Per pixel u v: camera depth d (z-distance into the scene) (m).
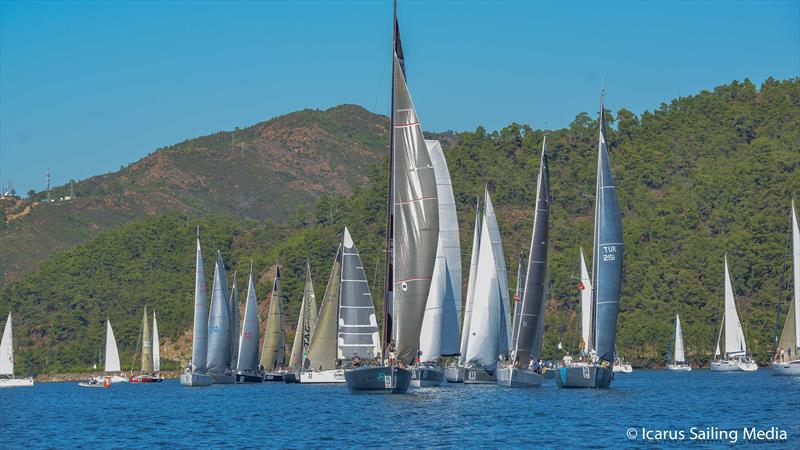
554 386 137.50
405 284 99.94
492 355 139.75
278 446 78.38
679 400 118.62
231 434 87.69
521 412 98.62
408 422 90.75
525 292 128.50
